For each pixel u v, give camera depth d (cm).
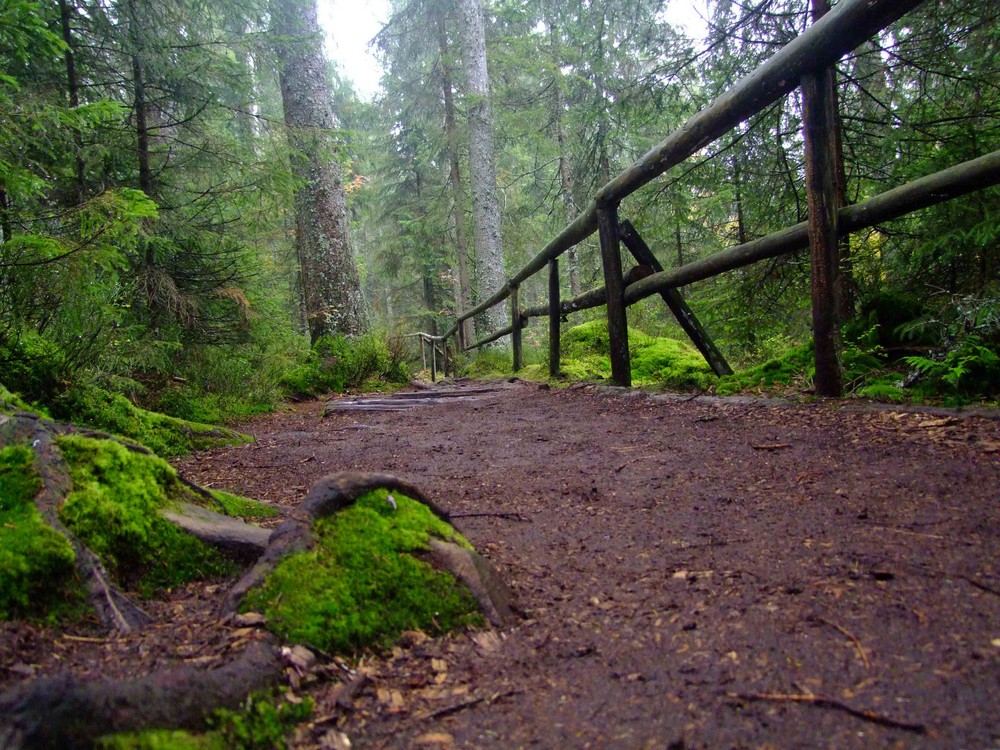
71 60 618
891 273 527
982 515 168
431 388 909
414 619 137
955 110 491
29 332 381
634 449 316
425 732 103
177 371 664
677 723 99
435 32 1731
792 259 562
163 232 682
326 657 121
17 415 188
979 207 425
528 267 816
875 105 593
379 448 399
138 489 170
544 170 2069
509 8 1527
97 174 649
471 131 1428
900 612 124
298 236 1127
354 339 1072
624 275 550
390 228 2248
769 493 217
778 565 156
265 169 736
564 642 131
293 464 367
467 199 1903
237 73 752
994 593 127
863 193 589
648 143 1367
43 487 153
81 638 126
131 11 673
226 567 166
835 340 341
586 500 239
